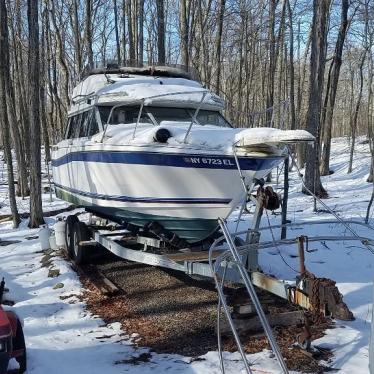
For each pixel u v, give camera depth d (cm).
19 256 901
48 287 695
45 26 2345
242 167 575
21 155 1794
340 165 2508
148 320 564
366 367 430
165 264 598
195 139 593
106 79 807
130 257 652
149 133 621
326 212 1259
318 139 1568
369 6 2259
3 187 2131
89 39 1983
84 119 822
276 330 514
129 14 2111
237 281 515
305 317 459
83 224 798
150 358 465
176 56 2566
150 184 632
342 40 1998
